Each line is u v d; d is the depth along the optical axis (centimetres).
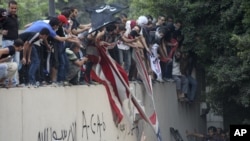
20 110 2955
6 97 2850
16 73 3122
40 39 3189
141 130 4572
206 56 5381
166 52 5003
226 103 5422
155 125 4503
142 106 4256
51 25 3297
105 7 3784
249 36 4681
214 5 5225
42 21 3278
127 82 4044
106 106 3925
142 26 4622
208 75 5259
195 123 5834
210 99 5359
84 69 3766
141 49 4472
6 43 3152
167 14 5350
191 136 5612
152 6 5372
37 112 3098
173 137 5194
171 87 5209
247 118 5597
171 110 5212
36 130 3086
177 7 5288
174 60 5259
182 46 5353
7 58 2895
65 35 3538
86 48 3778
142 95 4559
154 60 4806
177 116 5366
